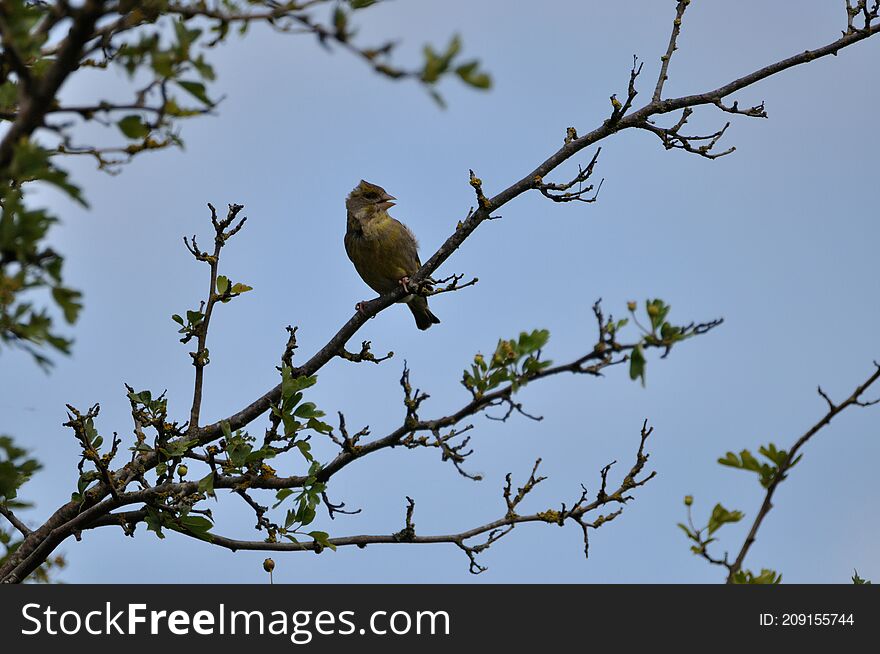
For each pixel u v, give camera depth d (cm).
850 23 1311
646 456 1068
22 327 624
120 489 1141
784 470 726
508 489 1088
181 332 1221
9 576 1071
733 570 719
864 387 720
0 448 766
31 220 616
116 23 637
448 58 542
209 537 1099
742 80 1311
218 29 661
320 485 1059
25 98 617
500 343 875
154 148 677
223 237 1244
